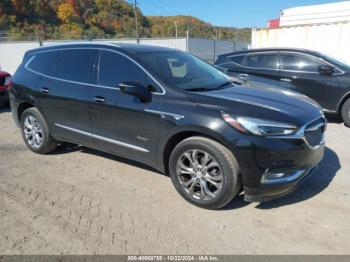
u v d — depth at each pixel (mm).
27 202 3725
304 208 3531
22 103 5301
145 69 3920
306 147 3318
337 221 3287
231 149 3242
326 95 7078
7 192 3971
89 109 4348
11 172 4566
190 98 3559
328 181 4176
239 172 3295
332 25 10883
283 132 3201
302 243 2963
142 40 27047
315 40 11367
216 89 3902
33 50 5387
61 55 4832
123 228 3211
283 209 3520
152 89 3818
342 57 10867
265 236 3070
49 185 4145
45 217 3410
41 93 4891
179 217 3396
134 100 3887
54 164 4840
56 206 3627
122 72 4113
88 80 4414
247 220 3328
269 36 12492
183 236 3086
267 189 3256
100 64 4336
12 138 6270
